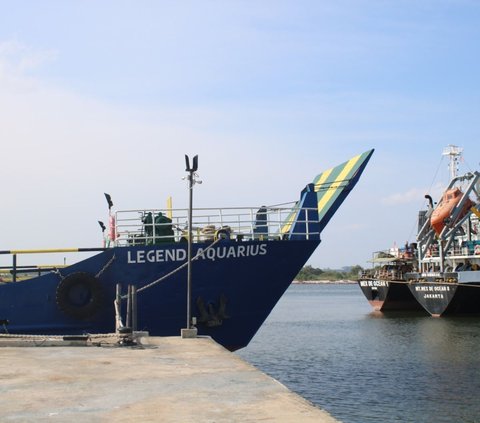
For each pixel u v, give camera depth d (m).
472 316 55.47
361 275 73.81
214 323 17.36
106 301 17.17
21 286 17.17
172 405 7.11
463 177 53.47
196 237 18.56
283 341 40.31
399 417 19.00
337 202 20.08
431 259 58.62
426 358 31.05
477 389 23.02
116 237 18.09
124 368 9.80
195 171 14.96
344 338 41.31
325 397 22.03
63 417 6.58
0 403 7.26
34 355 11.39
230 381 8.64
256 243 17.80
